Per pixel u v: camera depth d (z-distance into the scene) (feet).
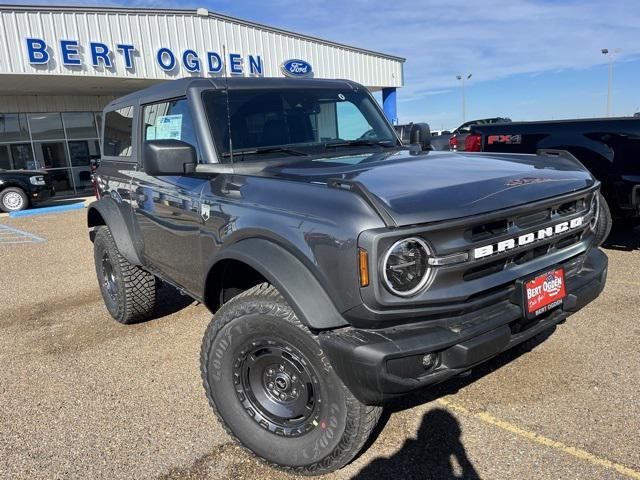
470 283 7.62
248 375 8.81
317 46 68.54
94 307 17.74
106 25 51.29
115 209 14.56
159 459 9.16
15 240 32.35
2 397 11.61
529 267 8.43
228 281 9.95
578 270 9.77
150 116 12.94
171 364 12.84
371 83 75.77
